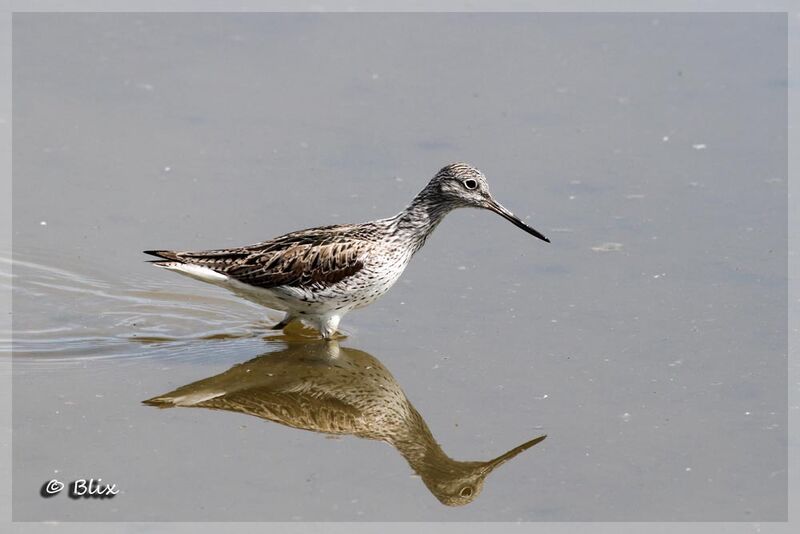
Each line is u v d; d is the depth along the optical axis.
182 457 13.01
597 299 16.58
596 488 12.62
